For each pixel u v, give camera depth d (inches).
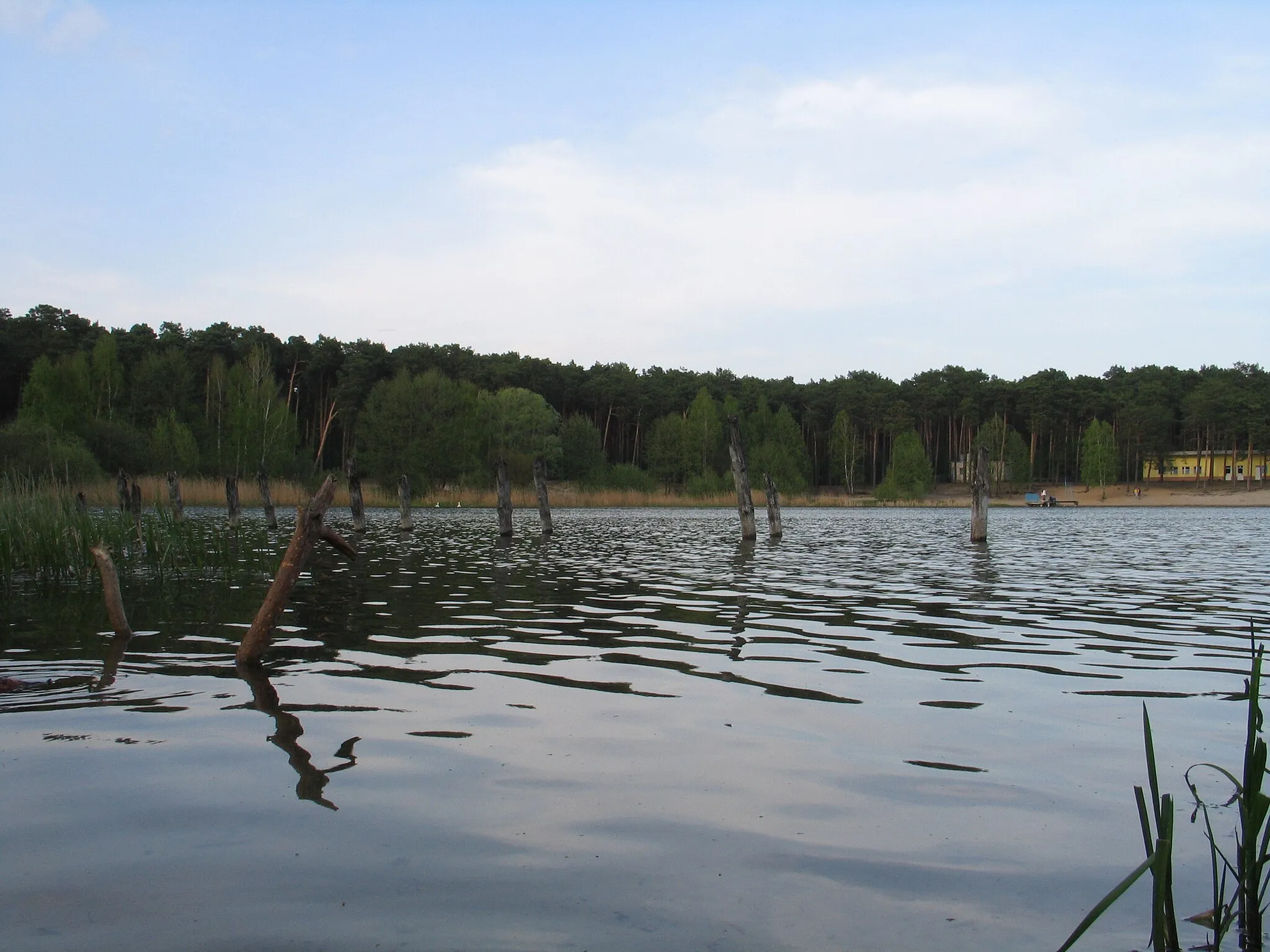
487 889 144.0
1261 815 131.9
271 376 2664.9
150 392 3006.9
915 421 4603.8
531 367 4441.4
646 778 196.7
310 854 156.9
